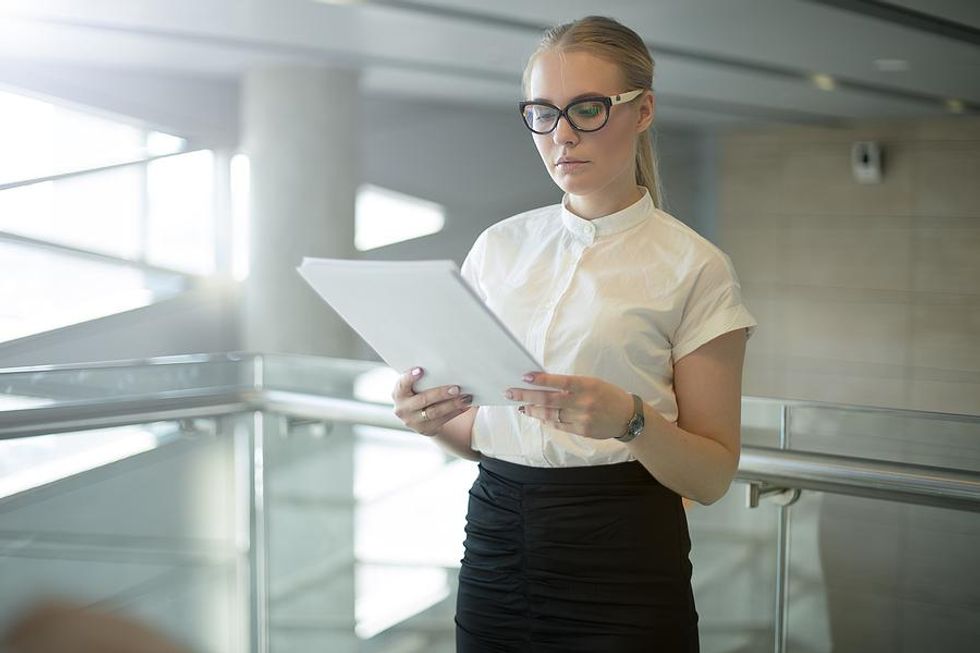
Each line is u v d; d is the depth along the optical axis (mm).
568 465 1615
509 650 1687
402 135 11469
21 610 2537
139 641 1312
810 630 2195
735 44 7637
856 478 2055
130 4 6523
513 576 1663
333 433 2943
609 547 1598
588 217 1646
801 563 2201
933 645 2035
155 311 9836
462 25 7125
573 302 1616
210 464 2955
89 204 9492
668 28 7043
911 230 12344
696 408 1573
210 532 2965
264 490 3059
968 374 12008
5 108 8953
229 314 10383
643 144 1705
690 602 1647
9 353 9078
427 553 2779
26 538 2541
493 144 12219
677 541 1635
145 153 9805
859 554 2119
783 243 13305
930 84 9703
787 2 6133
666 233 1606
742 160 13555
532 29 7219
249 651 3084
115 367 2729
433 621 2791
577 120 1540
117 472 2729
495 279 1731
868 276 12672
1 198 9000
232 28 7387
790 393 13242
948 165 12094
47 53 8703
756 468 2178
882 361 12602
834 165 12875
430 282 1363
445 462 2742
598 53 1538
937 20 6977
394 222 11531
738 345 1580
